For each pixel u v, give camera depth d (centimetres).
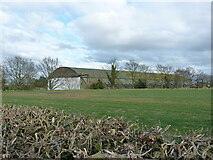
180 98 1117
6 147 139
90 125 193
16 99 1108
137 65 3806
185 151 130
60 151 137
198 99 1039
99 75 3978
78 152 125
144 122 399
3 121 209
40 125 209
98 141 154
